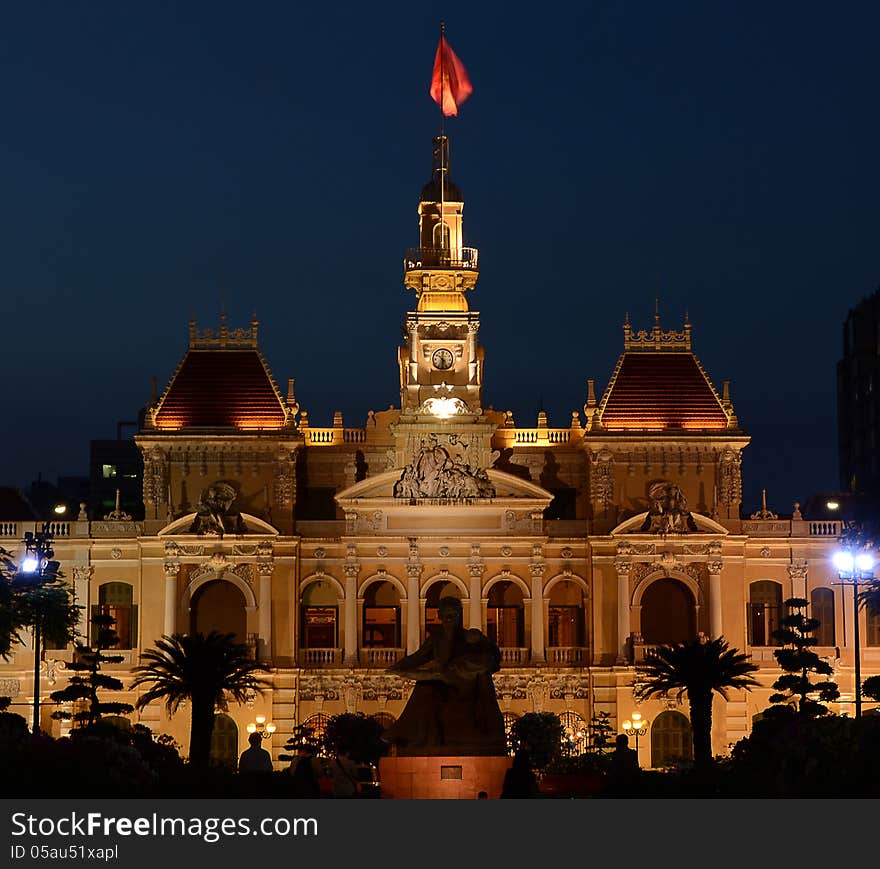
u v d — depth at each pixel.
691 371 154.50
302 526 150.88
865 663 151.75
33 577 115.25
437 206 156.25
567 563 151.50
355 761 103.69
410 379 152.12
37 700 114.50
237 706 147.25
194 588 149.25
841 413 192.75
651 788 80.81
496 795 72.69
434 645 74.56
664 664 122.75
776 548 152.50
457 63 158.12
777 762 75.62
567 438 156.88
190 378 153.88
